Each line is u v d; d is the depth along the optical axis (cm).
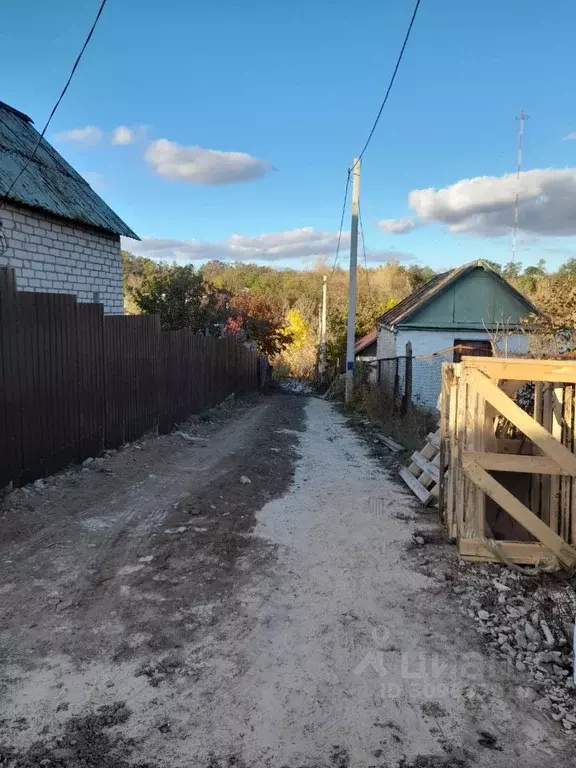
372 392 1747
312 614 381
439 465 608
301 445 1057
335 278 5847
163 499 606
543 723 285
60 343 643
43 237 823
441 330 1805
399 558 482
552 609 403
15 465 559
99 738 259
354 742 264
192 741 260
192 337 1230
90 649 327
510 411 459
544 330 837
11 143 873
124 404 832
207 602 389
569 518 468
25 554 444
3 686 291
